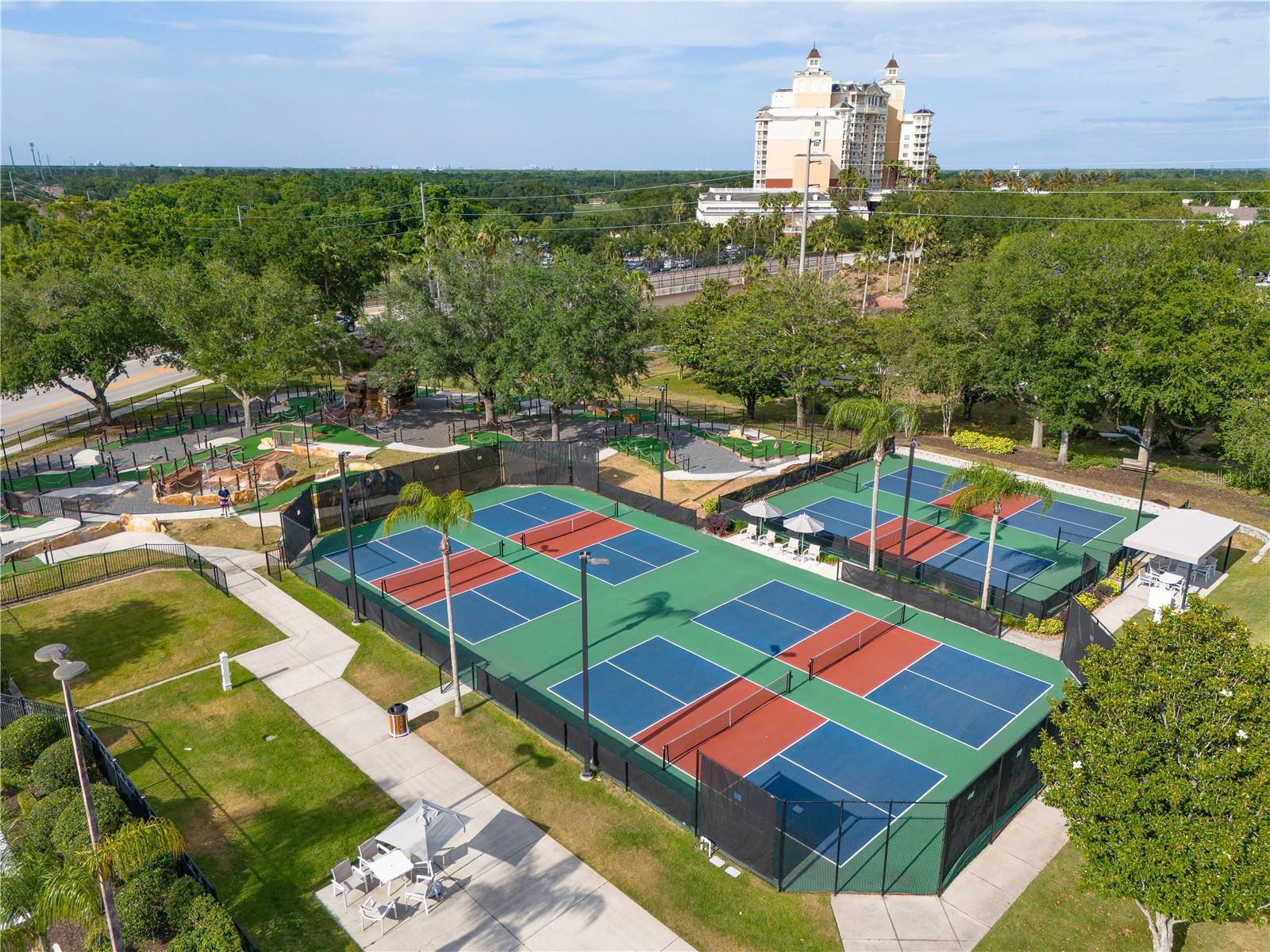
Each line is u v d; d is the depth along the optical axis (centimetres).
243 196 17988
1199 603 1895
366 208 16800
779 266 12756
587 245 17962
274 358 5784
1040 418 5447
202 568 3850
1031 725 2794
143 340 5984
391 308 6119
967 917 1988
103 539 4212
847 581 3894
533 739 2680
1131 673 1828
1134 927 1956
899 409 3631
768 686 3017
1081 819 1759
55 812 2145
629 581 3900
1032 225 13188
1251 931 1931
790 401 7956
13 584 3641
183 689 2948
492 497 5031
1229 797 1603
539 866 2144
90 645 3244
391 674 3056
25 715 2661
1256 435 4444
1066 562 4119
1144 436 5512
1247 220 15300
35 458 5344
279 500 4747
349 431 5997
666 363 9738
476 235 9756
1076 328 5200
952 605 3522
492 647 3288
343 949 1889
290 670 3075
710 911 2006
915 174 18800
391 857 1997
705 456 5691
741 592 3794
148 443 5706
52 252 9338
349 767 2528
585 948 1900
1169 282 5094
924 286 10344
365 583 3841
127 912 1884
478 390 5994
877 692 2988
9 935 1625
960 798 2033
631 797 2406
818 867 2138
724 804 2138
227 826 2275
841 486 5247
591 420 6500
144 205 16262
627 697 2944
